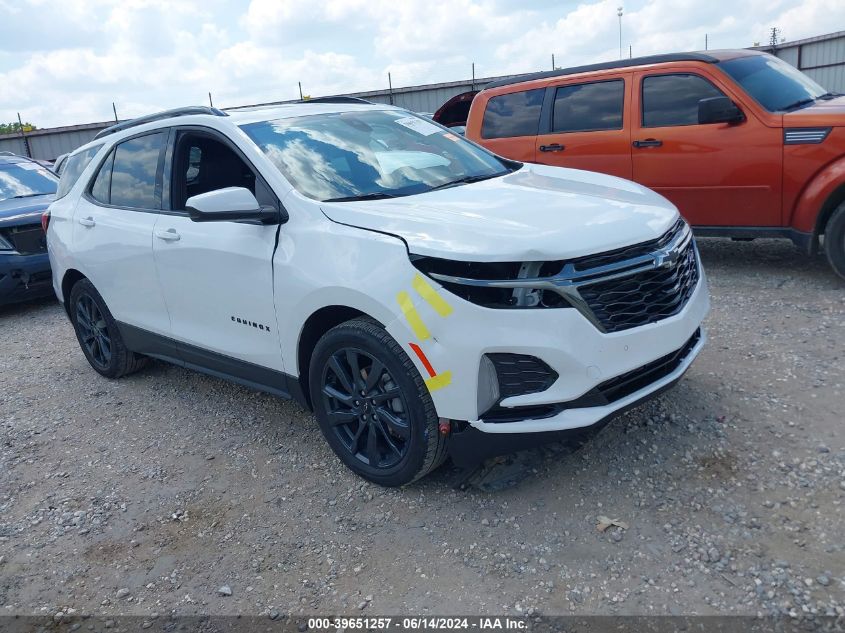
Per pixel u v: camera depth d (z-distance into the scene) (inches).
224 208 133.7
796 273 241.1
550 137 281.0
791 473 123.5
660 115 252.7
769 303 211.8
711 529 112.0
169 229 163.6
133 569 120.9
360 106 178.4
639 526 114.9
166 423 177.9
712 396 153.8
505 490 129.2
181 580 116.6
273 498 137.2
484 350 111.3
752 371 164.4
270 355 145.6
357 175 146.8
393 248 118.9
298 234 133.8
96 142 207.6
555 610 99.7
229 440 164.2
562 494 125.7
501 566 109.9
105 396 201.2
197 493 142.6
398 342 118.2
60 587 118.3
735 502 117.8
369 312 121.0
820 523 110.1
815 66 653.3
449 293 112.0
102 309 200.4
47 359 242.8
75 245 197.3
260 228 141.7
